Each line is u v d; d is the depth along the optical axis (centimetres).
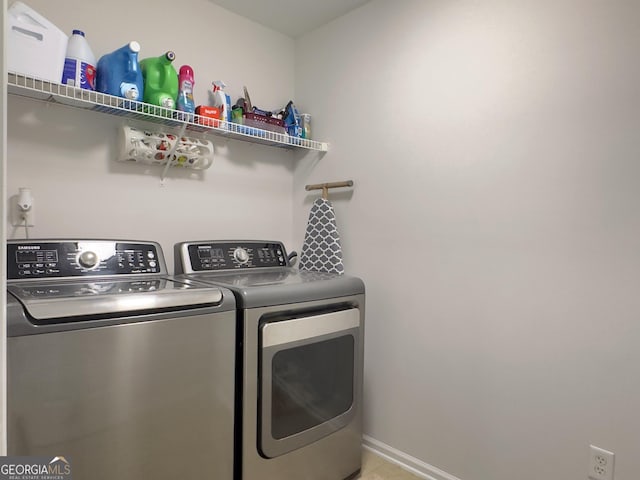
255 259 196
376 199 198
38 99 151
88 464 103
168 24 185
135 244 155
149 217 181
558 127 140
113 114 168
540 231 145
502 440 156
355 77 207
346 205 211
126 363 109
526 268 149
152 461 115
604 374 131
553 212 142
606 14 130
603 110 131
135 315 110
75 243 141
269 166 228
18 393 92
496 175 156
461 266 167
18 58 124
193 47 193
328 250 207
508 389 154
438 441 175
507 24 153
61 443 99
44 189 153
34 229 151
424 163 179
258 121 200
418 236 181
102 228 167
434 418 176
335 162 217
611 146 129
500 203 155
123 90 149
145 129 175
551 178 142
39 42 128
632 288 126
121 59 150
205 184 200
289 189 238
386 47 193
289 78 237
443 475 173
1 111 68
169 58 159
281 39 232
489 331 159
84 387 102
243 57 214
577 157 136
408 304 185
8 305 93
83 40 144
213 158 202
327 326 160
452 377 170
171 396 118
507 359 154
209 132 195
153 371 114
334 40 217
